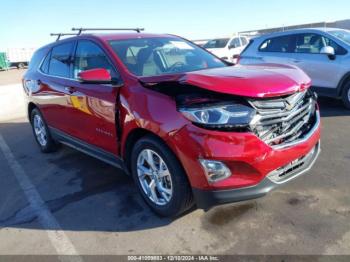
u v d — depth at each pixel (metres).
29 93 5.35
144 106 2.93
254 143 2.54
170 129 2.69
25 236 3.05
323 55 6.91
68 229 3.12
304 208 3.13
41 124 5.39
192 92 2.70
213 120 2.52
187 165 2.65
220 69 3.28
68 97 4.18
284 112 2.71
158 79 2.96
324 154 4.40
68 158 5.11
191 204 2.96
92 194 3.79
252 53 8.24
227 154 2.50
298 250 2.57
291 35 7.52
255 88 2.58
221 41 17.23
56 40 5.04
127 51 3.70
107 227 3.10
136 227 3.05
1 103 8.66
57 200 3.72
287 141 2.78
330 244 2.61
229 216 3.09
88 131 3.95
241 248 2.65
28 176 4.51
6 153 5.64
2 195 3.98
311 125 3.14
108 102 3.41
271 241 2.70
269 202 3.27
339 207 3.11
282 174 2.81
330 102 7.58
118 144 3.42
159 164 3.03
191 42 4.48
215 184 2.57
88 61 3.96
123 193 3.74
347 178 3.68
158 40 4.13
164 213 3.07
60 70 4.56
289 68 3.28
